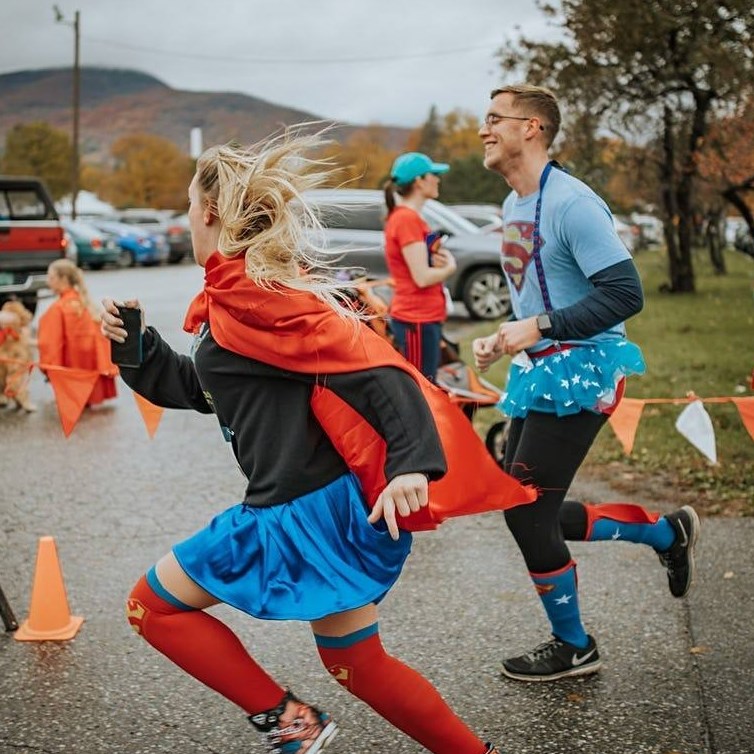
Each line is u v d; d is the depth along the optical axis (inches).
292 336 95.4
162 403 113.3
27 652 152.8
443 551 197.8
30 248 620.7
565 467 135.1
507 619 163.5
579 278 132.3
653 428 284.0
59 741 126.9
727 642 151.6
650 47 509.7
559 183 132.0
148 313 645.9
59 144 2356.1
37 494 246.2
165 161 2997.0
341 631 100.3
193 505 236.5
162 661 149.5
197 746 125.6
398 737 127.2
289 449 98.5
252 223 97.4
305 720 101.3
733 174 561.3
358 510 99.3
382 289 301.6
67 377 214.5
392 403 94.7
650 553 191.6
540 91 133.6
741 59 495.8
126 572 189.2
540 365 134.0
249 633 160.4
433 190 256.4
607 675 142.1
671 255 701.9
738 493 227.1
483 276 593.3
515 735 126.6
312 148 99.3
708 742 123.6
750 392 327.9
